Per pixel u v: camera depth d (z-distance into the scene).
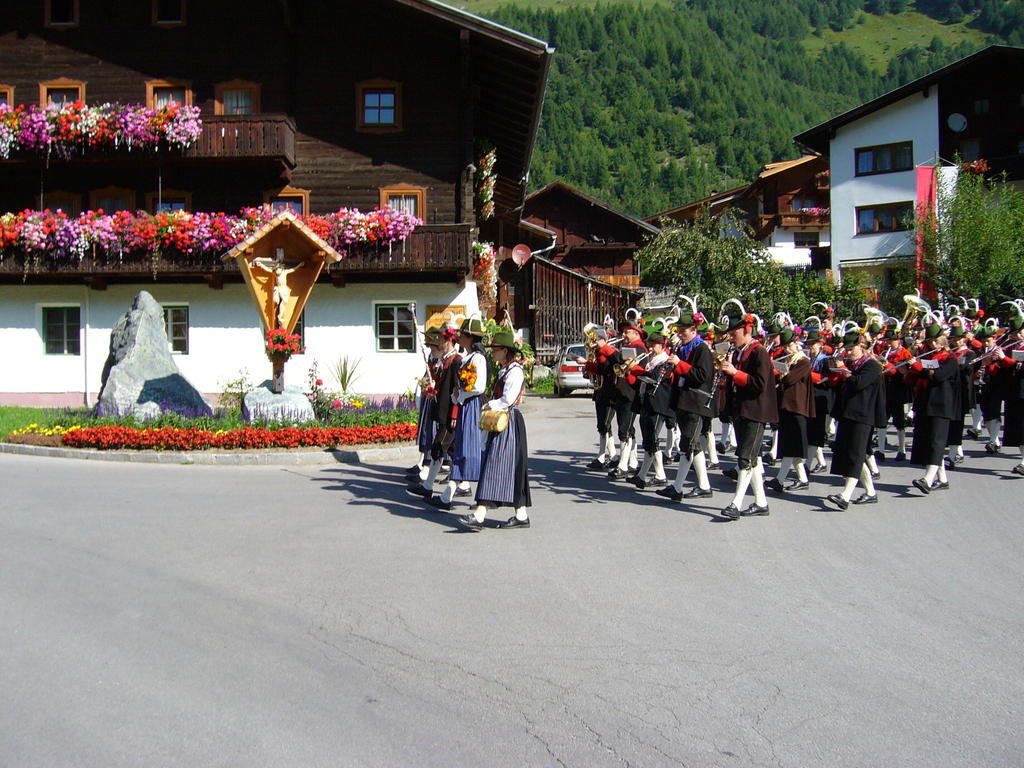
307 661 5.42
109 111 24.02
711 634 5.93
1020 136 35.22
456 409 9.70
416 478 11.73
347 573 7.25
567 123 141.50
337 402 17.11
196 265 23.75
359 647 5.65
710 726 4.60
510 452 8.76
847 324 14.38
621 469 12.06
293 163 24.84
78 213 25.36
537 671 5.28
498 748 4.35
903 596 6.78
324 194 25.09
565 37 184.25
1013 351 12.79
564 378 28.44
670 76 174.38
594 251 50.16
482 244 24.89
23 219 23.72
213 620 6.12
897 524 9.29
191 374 24.73
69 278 24.48
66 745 4.34
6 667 5.29
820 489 11.38
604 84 160.62
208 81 25.08
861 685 5.13
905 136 37.22
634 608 6.44
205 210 25.17
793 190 50.09
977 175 32.50
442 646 5.67
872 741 4.45
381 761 4.21
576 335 38.53
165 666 5.32
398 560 7.67
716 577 7.25
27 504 10.00
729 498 10.73
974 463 13.62
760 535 8.75
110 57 25.14
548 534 8.71
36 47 25.19
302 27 25.09
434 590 6.82
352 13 25.05
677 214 57.44
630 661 5.45
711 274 26.42
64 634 5.82
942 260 31.50
